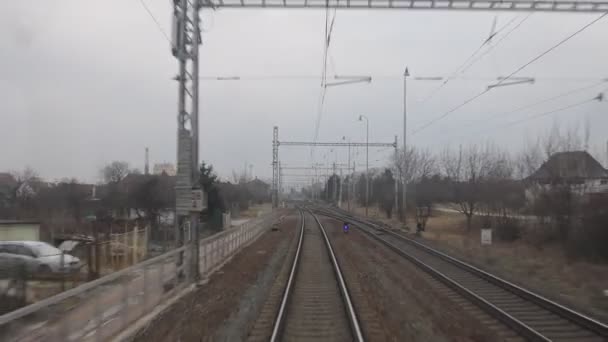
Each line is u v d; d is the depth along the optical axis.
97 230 24.81
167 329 9.12
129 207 42.50
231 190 64.50
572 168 24.61
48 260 17.22
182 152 13.64
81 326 7.38
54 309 6.94
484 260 20.66
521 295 12.80
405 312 10.91
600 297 12.68
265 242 28.72
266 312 10.98
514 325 9.74
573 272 16.84
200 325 9.43
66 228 33.09
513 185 33.12
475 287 14.38
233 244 22.17
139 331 8.91
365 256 21.98
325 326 9.91
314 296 13.00
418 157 51.56
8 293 12.09
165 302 11.21
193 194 13.51
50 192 49.22
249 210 78.69
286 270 17.73
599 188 26.84
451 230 37.28
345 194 125.00
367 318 10.21
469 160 37.16
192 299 11.81
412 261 20.09
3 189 56.78
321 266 18.94
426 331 9.30
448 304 11.98
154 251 24.72
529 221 29.19
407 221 46.81
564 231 23.53
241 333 9.02
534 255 22.00
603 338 9.12
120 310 8.71
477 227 36.31
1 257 17.45
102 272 17.86
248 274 16.20
